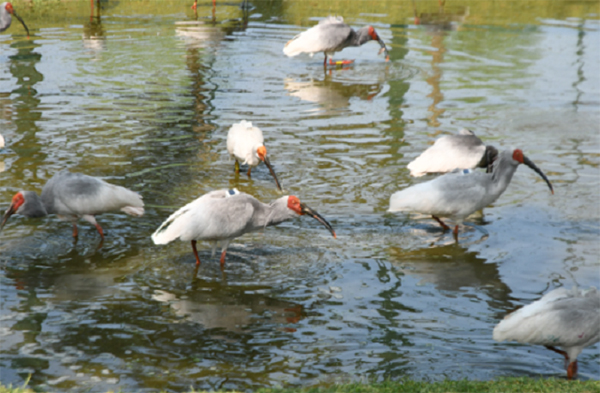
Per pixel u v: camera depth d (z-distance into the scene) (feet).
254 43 71.41
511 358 20.98
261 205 27.07
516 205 33.50
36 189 33.91
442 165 35.42
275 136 43.55
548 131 44.73
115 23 80.53
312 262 27.45
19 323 22.31
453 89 55.21
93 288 24.93
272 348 21.17
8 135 42.57
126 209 29.30
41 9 89.04
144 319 22.82
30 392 17.69
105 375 19.36
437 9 92.02
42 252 27.76
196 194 34.19
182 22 81.76
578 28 79.61
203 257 27.76
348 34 61.98
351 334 22.16
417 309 23.91
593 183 35.99
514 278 26.30
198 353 20.77
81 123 45.50
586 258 27.89
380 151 40.93
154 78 57.41
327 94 53.57
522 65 63.16
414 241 29.60
